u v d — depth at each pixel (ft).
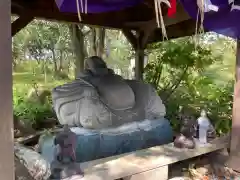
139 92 11.34
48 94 19.11
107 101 10.28
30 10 11.84
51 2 12.28
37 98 18.15
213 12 8.95
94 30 19.79
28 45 25.45
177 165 10.61
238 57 10.05
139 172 8.13
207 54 16.75
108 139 9.52
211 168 10.41
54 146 7.45
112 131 9.80
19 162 6.74
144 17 15.17
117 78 11.18
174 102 16.01
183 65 16.76
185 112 14.48
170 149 9.92
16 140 10.28
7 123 5.29
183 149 9.97
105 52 23.31
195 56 16.52
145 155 9.31
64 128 7.89
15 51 25.07
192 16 9.23
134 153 9.51
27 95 18.62
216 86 17.30
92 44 20.29
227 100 15.31
